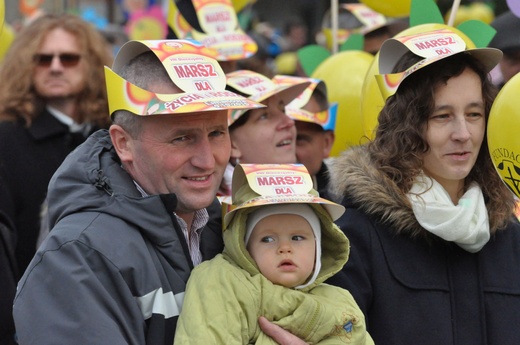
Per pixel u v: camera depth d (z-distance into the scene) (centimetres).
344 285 858
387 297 867
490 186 908
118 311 717
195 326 739
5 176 1238
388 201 874
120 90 770
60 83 1305
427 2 1095
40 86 1300
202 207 781
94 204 756
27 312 716
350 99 1277
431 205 862
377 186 880
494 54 877
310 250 801
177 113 741
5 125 1270
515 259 908
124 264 730
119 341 703
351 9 1603
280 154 1120
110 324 706
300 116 1177
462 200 880
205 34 1323
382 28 1463
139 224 752
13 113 1282
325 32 1638
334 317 780
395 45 913
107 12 2869
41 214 1130
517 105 863
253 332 766
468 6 2056
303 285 803
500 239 912
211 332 741
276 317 775
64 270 717
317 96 1223
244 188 811
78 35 1332
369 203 883
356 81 1282
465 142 868
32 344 706
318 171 1223
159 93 761
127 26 2731
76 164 784
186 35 1330
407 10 1311
